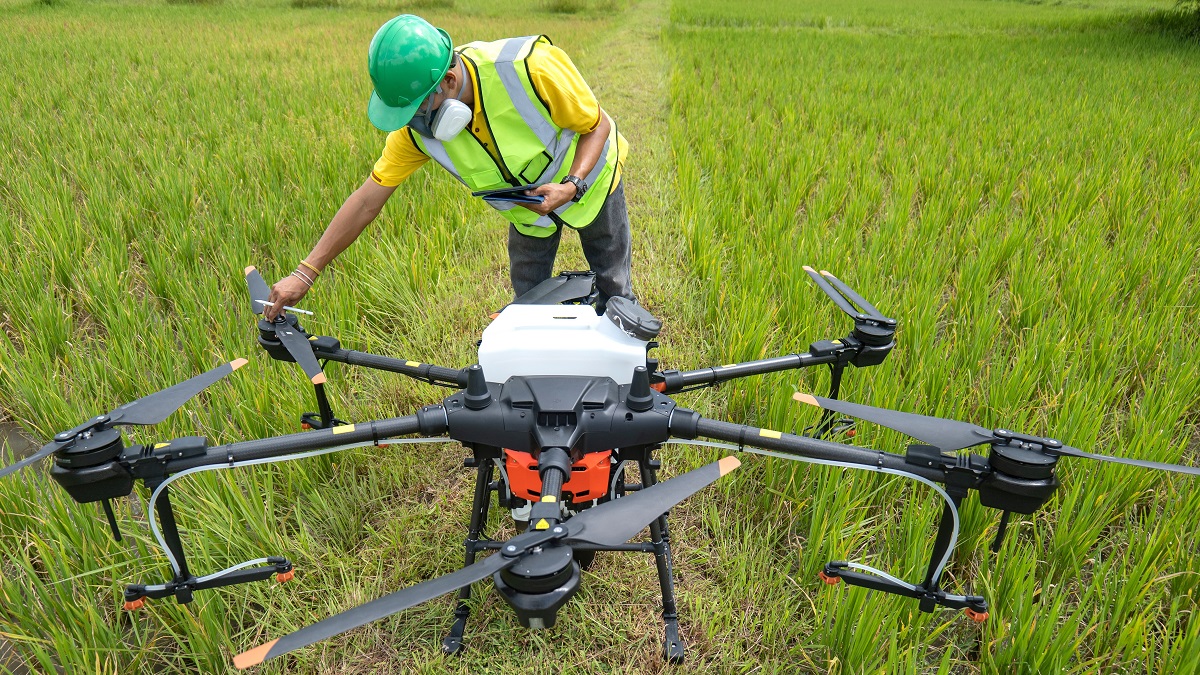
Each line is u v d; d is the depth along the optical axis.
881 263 5.50
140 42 17.72
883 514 3.21
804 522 3.26
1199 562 2.75
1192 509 3.00
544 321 2.44
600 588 2.94
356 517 3.30
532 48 2.84
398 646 2.72
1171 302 4.82
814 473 3.35
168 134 8.86
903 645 2.58
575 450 2.17
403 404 4.09
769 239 5.92
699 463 3.58
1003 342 4.54
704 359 4.52
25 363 4.02
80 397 3.84
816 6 36.12
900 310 4.61
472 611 2.81
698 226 6.13
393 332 4.98
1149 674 2.39
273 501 3.30
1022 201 7.04
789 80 14.09
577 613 2.81
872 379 3.71
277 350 2.94
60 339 4.41
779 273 5.17
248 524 3.09
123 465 2.07
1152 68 15.63
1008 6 39.16
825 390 3.84
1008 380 3.84
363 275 5.14
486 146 2.94
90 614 2.54
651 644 2.71
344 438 2.26
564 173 3.12
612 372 2.34
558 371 2.34
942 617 2.79
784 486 3.39
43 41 17.08
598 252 3.75
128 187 7.00
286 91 12.06
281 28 22.61
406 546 3.14
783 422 3.63
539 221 3.36
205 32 20.66
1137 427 3.53
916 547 2.70
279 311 2.91
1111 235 6.60
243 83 12.45
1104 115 10.56
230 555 2.91
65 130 8.73
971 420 3.69
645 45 21.66
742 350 4.11
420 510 3.33
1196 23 23.53
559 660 2.65
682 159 8.35
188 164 7.56
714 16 30.19
